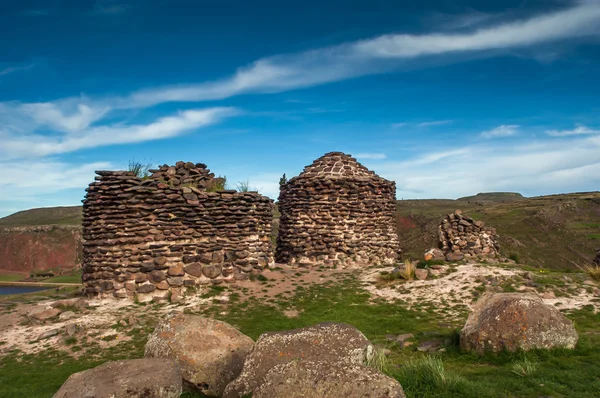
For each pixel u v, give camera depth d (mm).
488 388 6809
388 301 14852
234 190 17375
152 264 15344
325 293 15750
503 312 8875
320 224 20797
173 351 7875
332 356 7215
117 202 15508
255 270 17047
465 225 20719
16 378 9547
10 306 14688
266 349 7297
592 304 13148
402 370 7617
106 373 6539
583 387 6746
